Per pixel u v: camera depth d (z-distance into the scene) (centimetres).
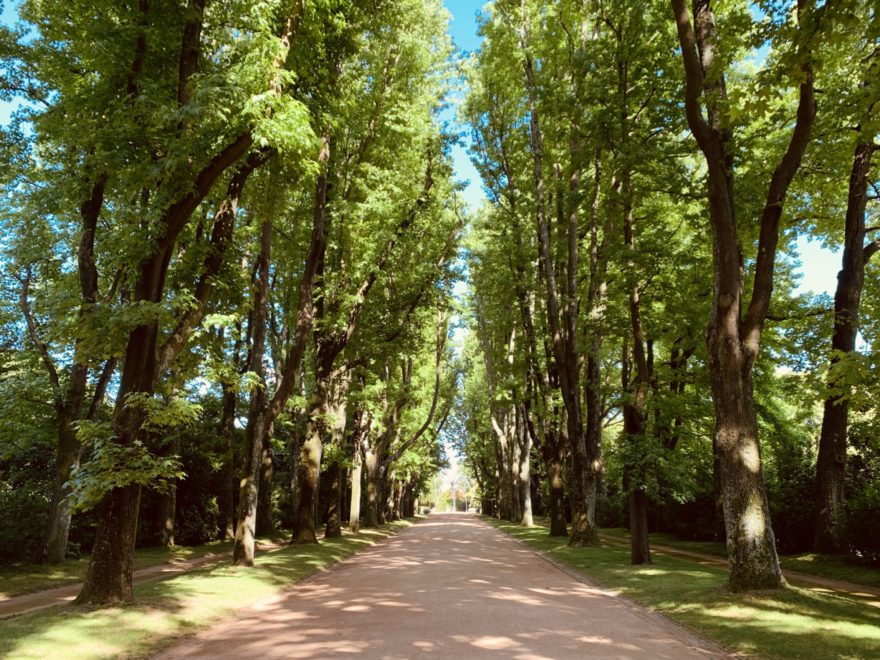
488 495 7450
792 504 1959
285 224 2484
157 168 973
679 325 2097
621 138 1644
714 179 1131
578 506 2209
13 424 1745
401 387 3475
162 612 928
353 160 2388
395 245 2506
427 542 2767
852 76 1357
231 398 2800
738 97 834
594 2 1912
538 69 2583
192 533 2627
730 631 807
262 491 3095
